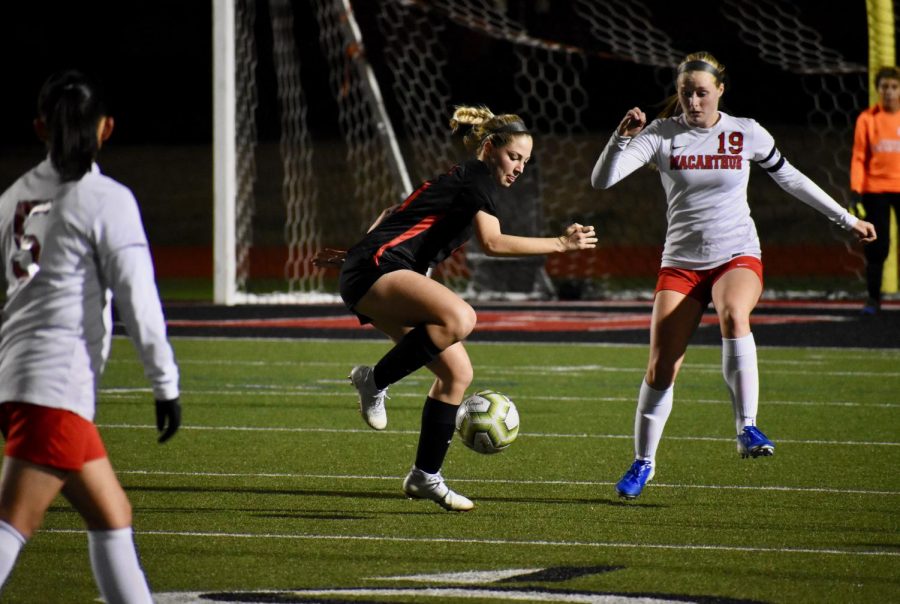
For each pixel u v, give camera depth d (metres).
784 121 117.62
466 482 23.91
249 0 68.06
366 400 21.38
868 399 35.41
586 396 35.91
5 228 13.20
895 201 54.59
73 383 12.75
